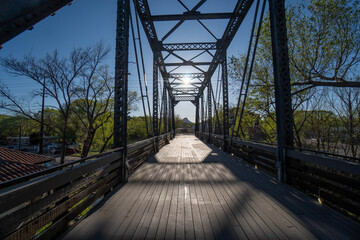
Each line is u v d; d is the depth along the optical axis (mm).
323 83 6293
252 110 9812
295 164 3438
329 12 6270
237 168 5195
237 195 3049
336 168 2334
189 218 2260
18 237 1357
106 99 16297
